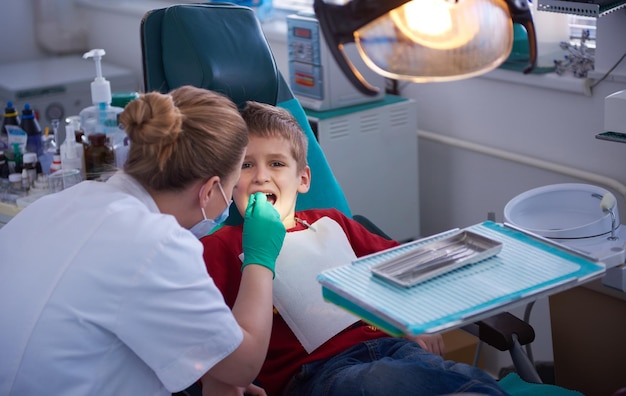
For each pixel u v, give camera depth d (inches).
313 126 105.2
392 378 60.3
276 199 72.2
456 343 98.3
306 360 67.6
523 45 96.4
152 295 50.3
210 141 53.2
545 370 93.8
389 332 48.6
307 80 107.5
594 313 78.7
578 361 82.0
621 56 87.3
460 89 108.4
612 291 75.5
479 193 109.3
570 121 95.2
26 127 98.2
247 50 78.2
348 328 70.4
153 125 52.0
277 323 69.7
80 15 175.9
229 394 58.4
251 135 71.6
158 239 50.8
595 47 91.6
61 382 50.9
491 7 50.6
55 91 146.3
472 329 69.7
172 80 78.5
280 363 68.2
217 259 69.7
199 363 51.8
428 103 114.1
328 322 68.9
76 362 50.9
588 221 75.2
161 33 78.0
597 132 92.5
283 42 129.4
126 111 53.4
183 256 51.5
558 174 97.6
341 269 54.8
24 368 50.6
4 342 51.1
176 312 50.7
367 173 109.0
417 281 51.3
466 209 112.0
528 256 55.4
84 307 50.3
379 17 48.2
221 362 53.9
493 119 104.8
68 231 52.4
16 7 169.9
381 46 49.4
